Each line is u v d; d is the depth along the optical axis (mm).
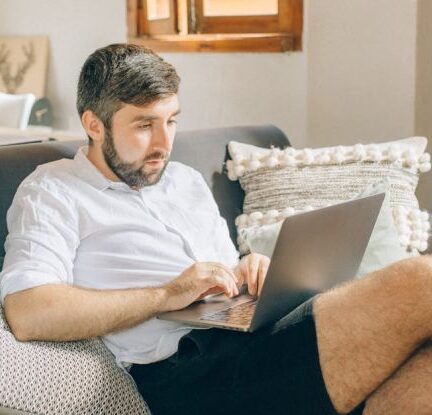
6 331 1466
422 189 3131
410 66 3076
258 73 3791
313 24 3373
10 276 1511
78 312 1489
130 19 4535
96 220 1690
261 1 3820
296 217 1398
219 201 2246
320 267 1576
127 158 1702
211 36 3992
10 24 5668
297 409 1489
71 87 5309
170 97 1695
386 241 2018
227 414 1577
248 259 1815
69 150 1930
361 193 2102
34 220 1597
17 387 1396
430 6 3033
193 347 1657
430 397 1319
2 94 4961
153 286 1692
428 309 1333
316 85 3408
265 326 1534
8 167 1774
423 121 3115
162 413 1650
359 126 3277
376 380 1384
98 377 1512
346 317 1404
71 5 5164
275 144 2510
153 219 1780
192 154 2217
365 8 3180
